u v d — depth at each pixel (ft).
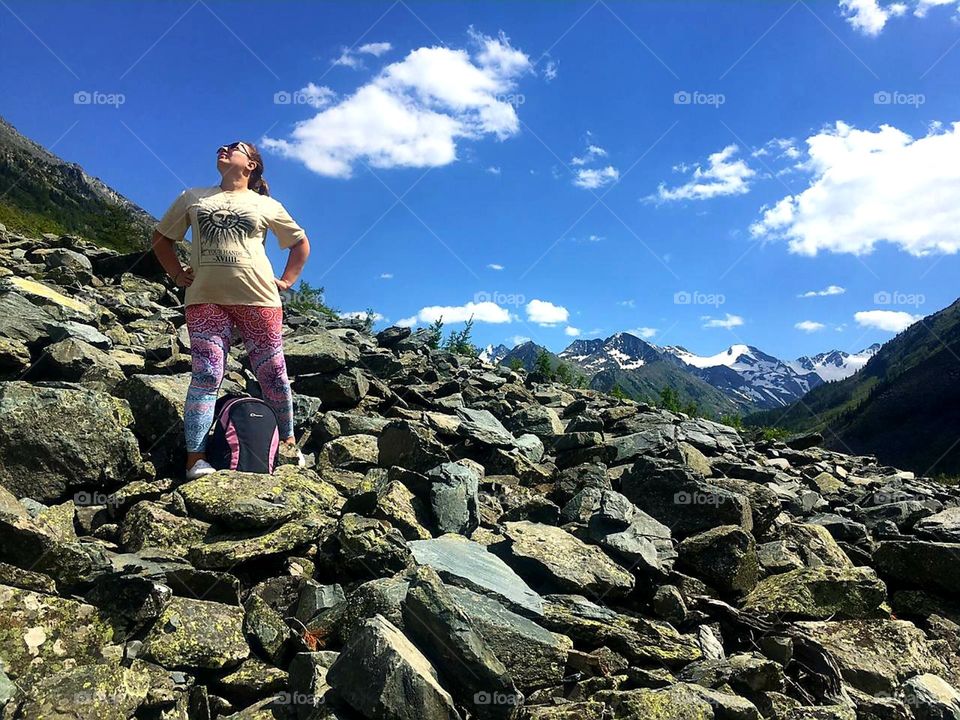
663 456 15.52
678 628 10.53
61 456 9.95
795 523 15.11
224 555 9.00
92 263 26.81
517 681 8.17
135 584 7.69
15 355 13.16
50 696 6.55
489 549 11.08
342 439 14.42
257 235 11.06
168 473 11.55
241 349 19.71
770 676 9.12
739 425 49.34
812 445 34.04
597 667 8.70
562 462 17.53
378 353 24.80
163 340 18.35
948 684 10.09
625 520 11.69
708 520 12.89
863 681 9.91
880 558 13.61
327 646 8.32
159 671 7.35
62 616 7.36
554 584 10.34
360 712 7.06
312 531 9.93
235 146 11.13
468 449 16.57
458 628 7.93
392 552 9.67
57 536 8.23
